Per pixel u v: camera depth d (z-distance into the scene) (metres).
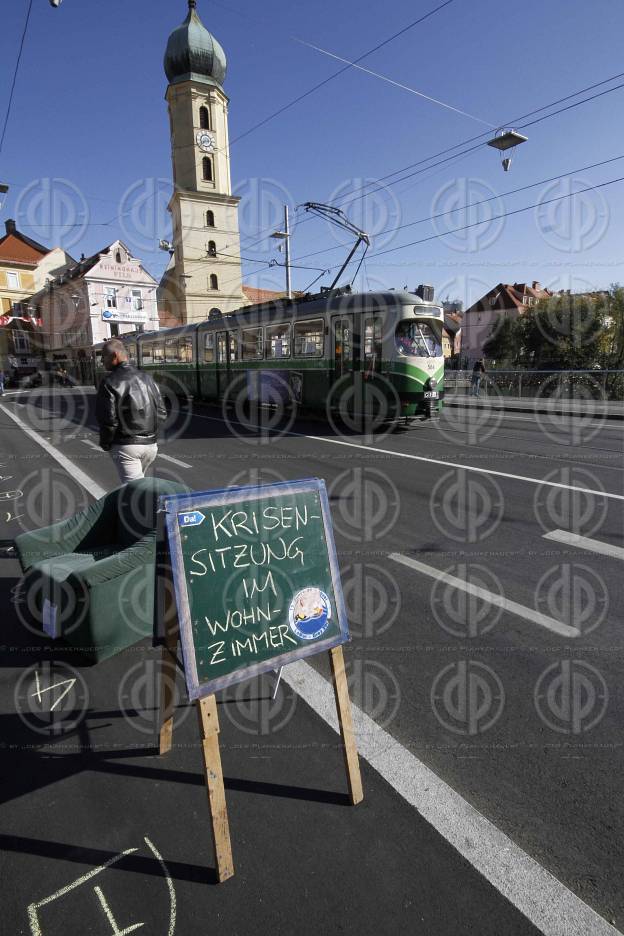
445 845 1.90
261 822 2.01
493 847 1.88
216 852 1.77
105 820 2.03
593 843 1.89
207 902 1.72
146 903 1.72
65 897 1.75
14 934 1.64
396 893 1.73
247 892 1.75
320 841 1.92
